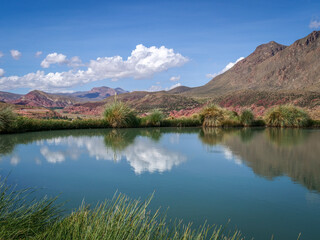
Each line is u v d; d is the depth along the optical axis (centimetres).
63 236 159
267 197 279
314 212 239
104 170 396
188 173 379
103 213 184
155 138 857
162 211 241
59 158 491
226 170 398
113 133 1042
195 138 863
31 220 191
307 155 525
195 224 214
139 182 333
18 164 438
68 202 261
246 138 871
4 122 973
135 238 162
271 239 189
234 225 213
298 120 1580
